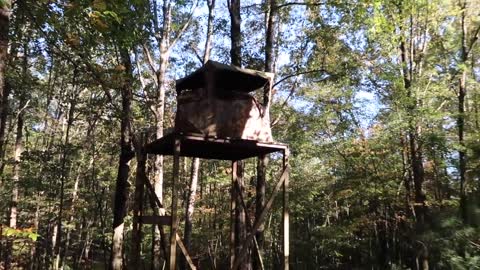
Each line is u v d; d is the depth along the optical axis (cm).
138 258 876
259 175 1345
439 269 1291
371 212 2622
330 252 2828
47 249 2319
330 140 2277
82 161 2377
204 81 825
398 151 2183
